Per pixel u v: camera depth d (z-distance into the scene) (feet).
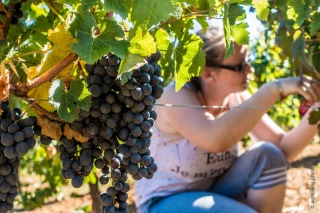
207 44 9.63
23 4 6.50
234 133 9.04
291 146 11.15
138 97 4.87
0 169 4.93
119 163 5.23
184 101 9.53
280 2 8.18
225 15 5.36
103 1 4.74
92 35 4.73
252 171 10.23
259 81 23.72
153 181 10.16
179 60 6.05
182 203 9.53
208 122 9.25
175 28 6.04
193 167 9.91
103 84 4.95
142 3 4.77
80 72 5.26
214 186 10.52
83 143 5.21
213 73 9.72
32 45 6.16
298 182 26.99
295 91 9.00
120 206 5.32
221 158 10.21
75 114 4.84
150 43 4.74
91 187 18.21
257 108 9.05
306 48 8.77
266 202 10.20
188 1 5.16
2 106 5.12
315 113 8.99
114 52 4.61
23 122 4.93
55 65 5.01
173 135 9.89
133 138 5.02
